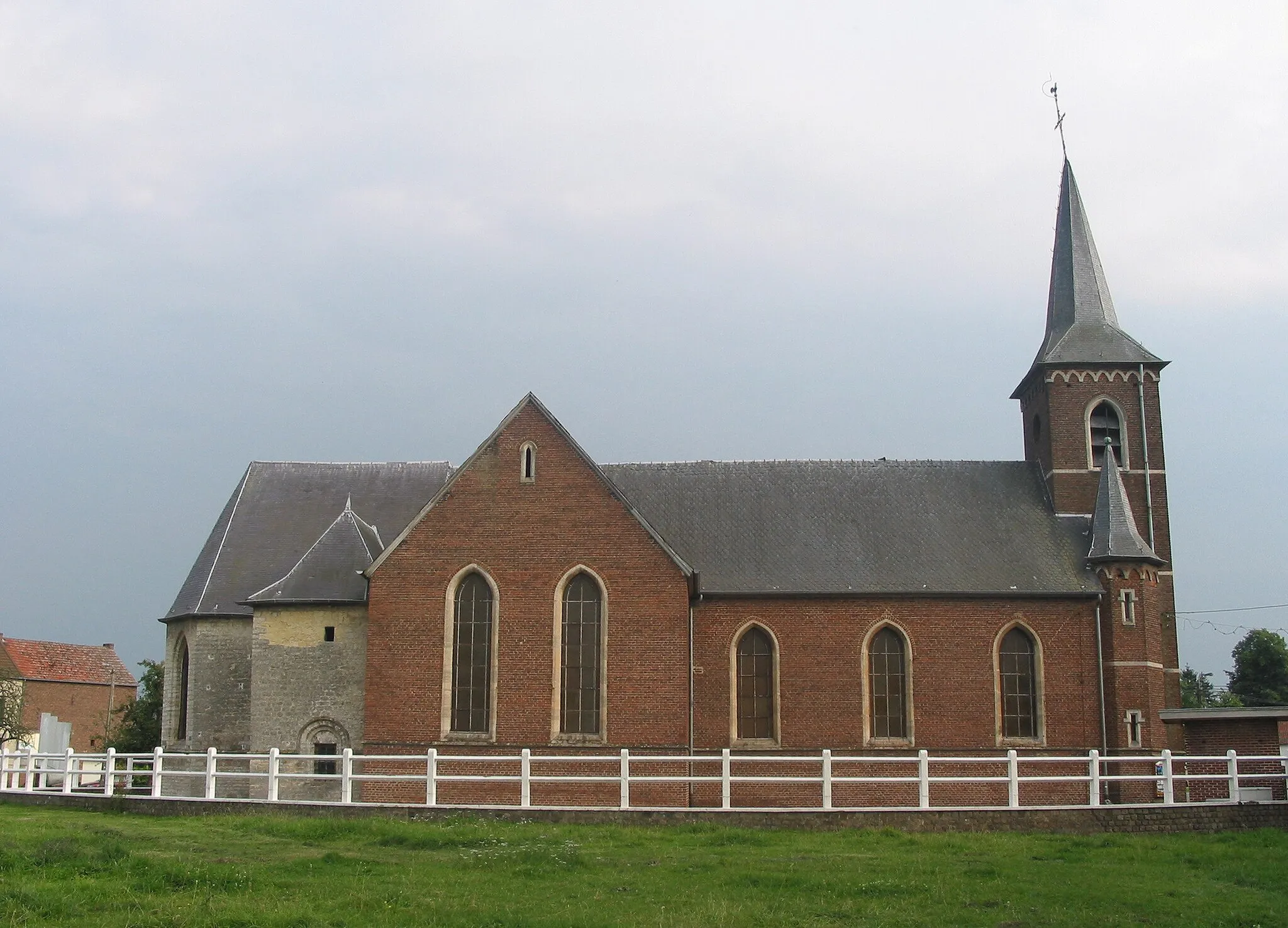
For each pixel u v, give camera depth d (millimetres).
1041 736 41406
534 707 38375
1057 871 23438
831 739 41031
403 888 20047
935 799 40781
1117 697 41312
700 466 47719
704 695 41156
